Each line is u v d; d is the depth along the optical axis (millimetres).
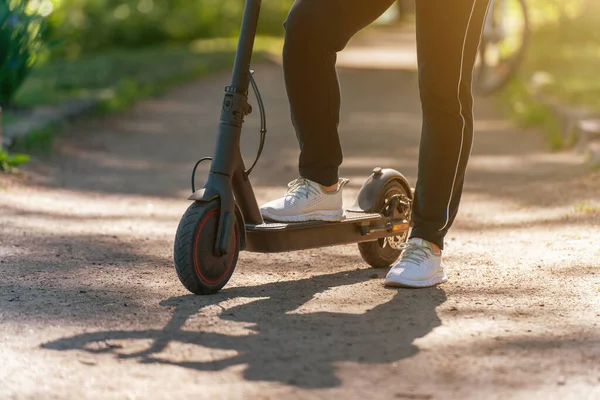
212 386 2377
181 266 3211
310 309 3154
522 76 12766
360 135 9305
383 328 2908
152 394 2322
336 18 3285
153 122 10203
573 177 6516
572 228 4734
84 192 6020
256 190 6211
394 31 35875
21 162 6516
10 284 3506
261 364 2549
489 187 6332
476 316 3049
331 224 3561
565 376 2443
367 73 16828
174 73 15258
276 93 13461
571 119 8531
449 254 4219
